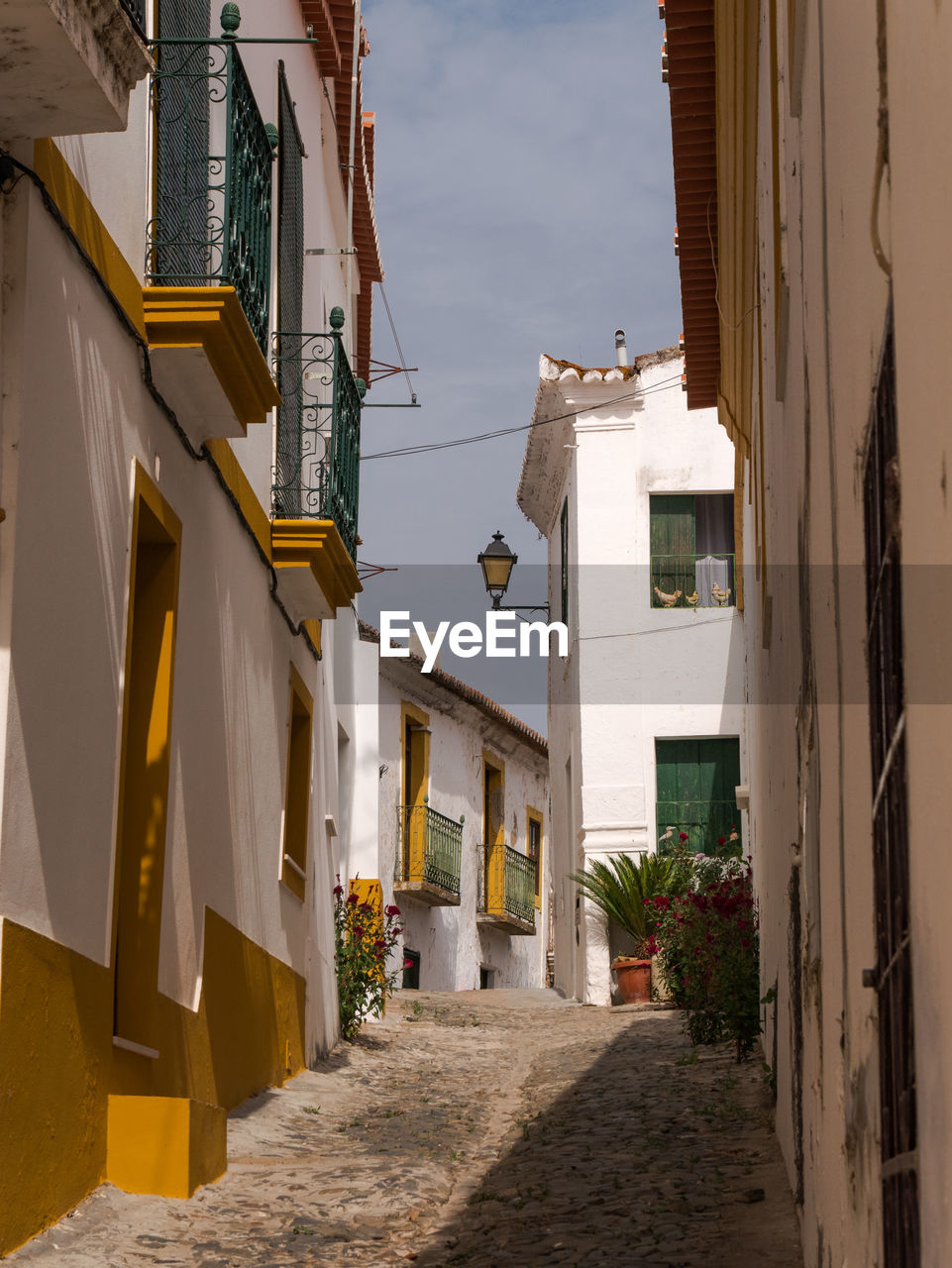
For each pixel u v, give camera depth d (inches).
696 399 485.1
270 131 318.3
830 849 167.5
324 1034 470.6
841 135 145.8
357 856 620.7
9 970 193.5
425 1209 258.5
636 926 702.5
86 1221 212.4
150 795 276.1
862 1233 139.4
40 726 207.8
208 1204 242.5
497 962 1129.4
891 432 111.7
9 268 204.7
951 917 87.9
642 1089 390.3
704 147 383.9
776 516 280.1
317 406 404.2
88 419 232.7
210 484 317.4
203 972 307.1
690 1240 227.9
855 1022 142.2
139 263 264.1
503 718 1096.2
